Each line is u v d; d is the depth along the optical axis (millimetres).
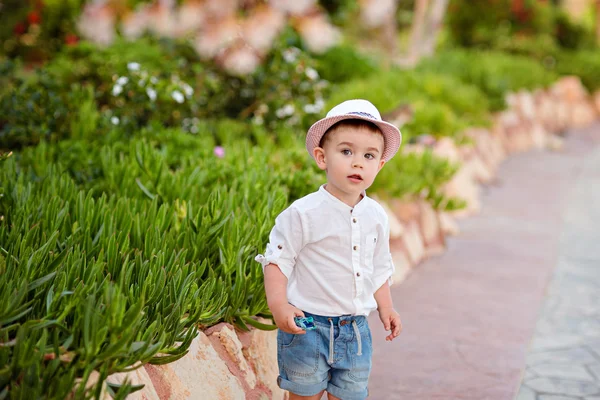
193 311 2926
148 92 6043
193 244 3383
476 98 11953
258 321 3363
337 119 2668
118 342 2287
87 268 2750
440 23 14633
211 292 3033
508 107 13055
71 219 3510
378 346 4410
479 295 5477
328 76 10797
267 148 5621
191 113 6387
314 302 2748
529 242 7168
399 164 6672
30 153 4742
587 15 26625
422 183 6496
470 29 19531
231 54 7246
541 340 4602
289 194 4664
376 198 5934
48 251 2936
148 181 4285
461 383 3896
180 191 4090
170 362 2680
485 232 7520
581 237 7426
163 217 3535
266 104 7301
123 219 3398
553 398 3754
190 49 7738
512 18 19906
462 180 8531
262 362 3293
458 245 6961
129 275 2766
